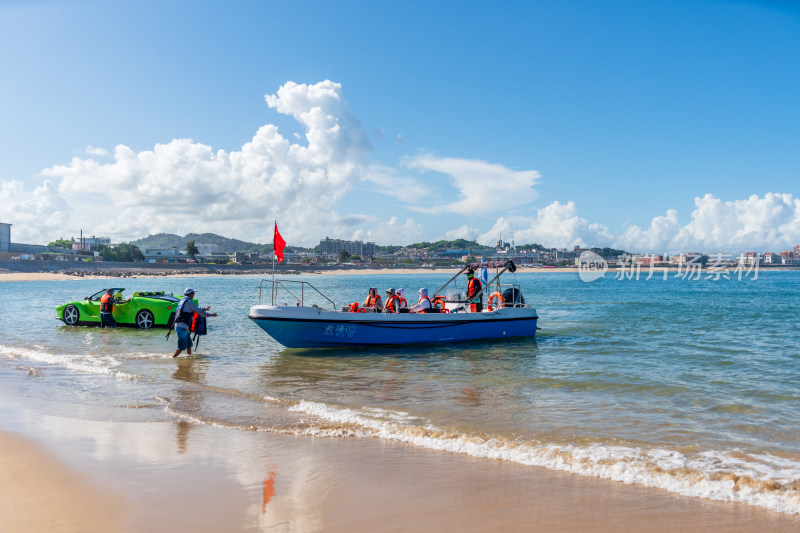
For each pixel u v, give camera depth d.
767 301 34.44
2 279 86.62
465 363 11.47
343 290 55.56
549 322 20.47
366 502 4.34
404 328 13.65
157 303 17.44
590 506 4.30
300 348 13.35
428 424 6.71
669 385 9.09
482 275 15.77
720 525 3.97
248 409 7.47
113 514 4.04
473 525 3.94
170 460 5.32
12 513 4.04
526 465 5.29
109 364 11.19
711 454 5.60
